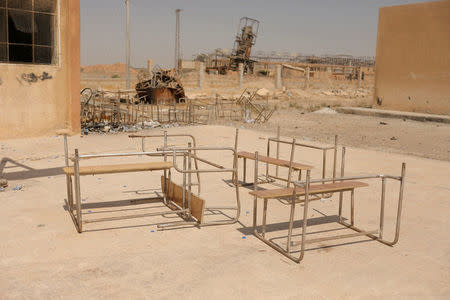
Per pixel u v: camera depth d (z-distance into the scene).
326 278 4.11
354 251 4.84
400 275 4.23
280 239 5.12
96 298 3.60
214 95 41.62
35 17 12.07
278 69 56.78
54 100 12.68
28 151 10.45
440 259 4.67
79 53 12.91
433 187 8.01
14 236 4.97
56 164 9.17
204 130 14.89
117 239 4.97
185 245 4.84
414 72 25.92
